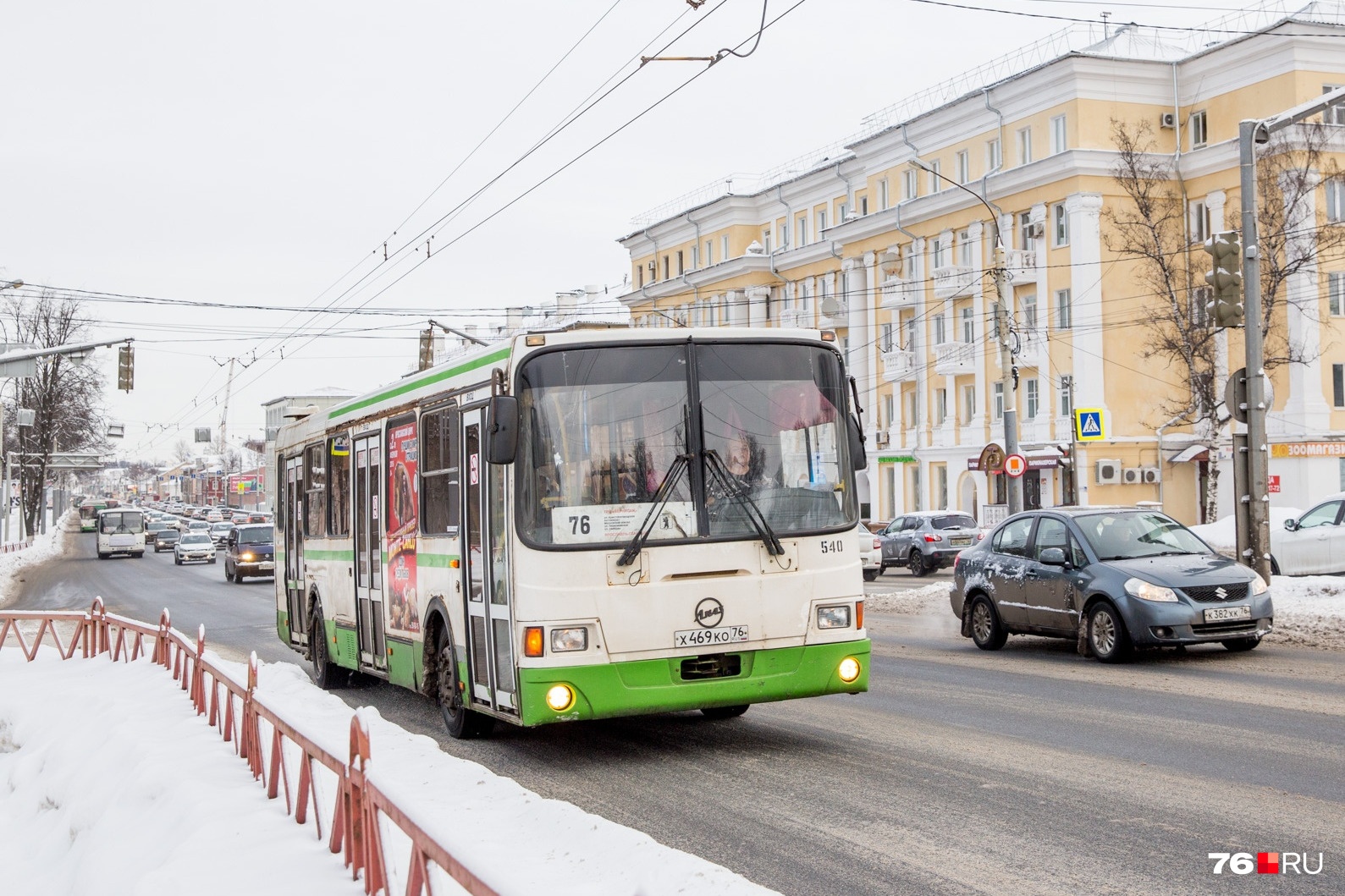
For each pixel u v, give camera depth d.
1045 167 44.06
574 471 8.79
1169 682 12.20
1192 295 39.00
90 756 10.37
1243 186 17.84
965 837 6.65
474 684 9.83
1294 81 40.25
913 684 12.77
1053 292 44.69
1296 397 40.72
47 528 124.19
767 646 8.96
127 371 32.59
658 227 71.44
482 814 6.65
